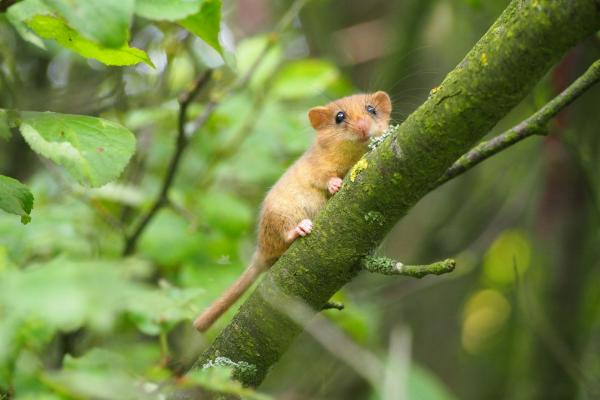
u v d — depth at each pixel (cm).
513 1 507
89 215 1010
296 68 1170
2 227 859
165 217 1030
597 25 469
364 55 1633
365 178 586
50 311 310
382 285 1477
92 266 330
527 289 1273
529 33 486
